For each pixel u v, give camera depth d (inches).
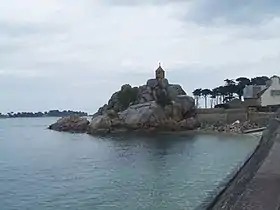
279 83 4690.0
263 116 4407.0
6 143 3759.8
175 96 4904.0
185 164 1959.9
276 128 1396.4
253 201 457.1
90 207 1115.3
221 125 4574.3
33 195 1284.4
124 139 3695.9
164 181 1487.5
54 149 3004.4
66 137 4274.1
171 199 1177.4
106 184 1456.7
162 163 2020.2
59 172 1790.1
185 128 4574.3
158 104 4736.7
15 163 2164.1
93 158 2340.1
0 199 1228.5
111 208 1098.1
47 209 1099.3
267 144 1045.2
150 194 1259.2
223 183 618.5
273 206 434.0
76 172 1781.5
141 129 4490.7
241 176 632.4
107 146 3085.6
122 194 1272.1
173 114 4687.5
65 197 1246.9
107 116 4717.0
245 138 3437.5
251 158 867.4
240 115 4655.5
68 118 5772.6
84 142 3550.7
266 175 614.9
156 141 3410.4
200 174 1630.2
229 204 450.3
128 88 5246.1
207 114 4847.4
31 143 3698.3
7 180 1582.2
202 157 2250.2
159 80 4963.1
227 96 6382.9
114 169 1850.4
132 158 2282.2
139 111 4564.5
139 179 1551.4
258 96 5098.4
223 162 2005.4
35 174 1740.9
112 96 5482.3
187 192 1268.5
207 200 507.5
